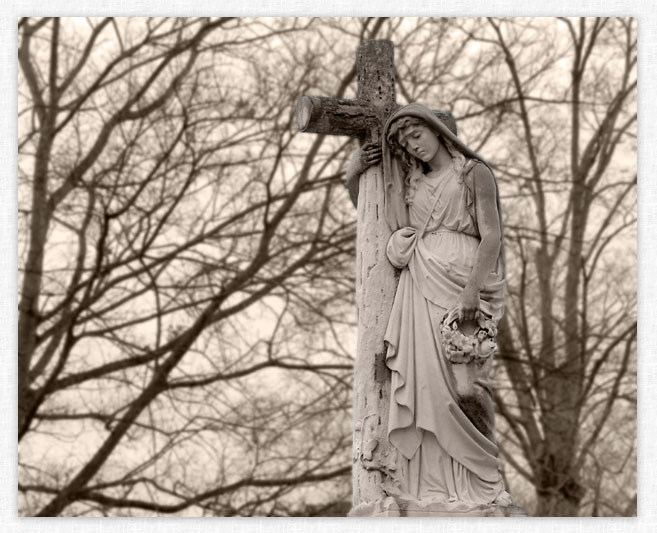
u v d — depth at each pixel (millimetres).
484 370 6520
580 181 16219
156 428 15164
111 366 15336
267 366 15539
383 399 6629
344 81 16016
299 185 15859
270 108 15844
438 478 6457
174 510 15008
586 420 15664
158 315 15492
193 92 15727
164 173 15711
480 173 6703
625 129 16359
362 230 6887
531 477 15531
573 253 16031
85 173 15648
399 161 6875
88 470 14977
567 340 15836
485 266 6594
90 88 15766
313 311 15641
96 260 15203
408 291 6691
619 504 15359
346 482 15219
